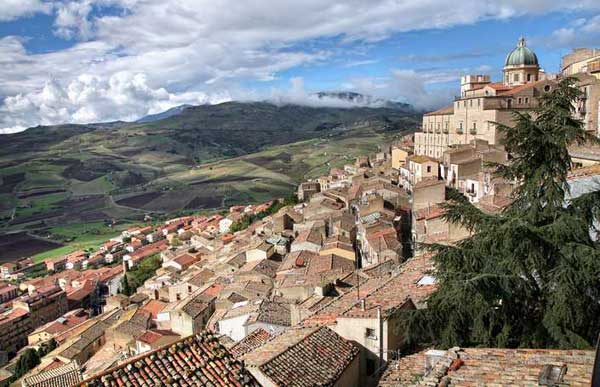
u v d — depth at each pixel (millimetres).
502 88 111500
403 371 23969
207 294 74875
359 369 26578
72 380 61094
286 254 82312
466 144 97750
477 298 18109
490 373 14617
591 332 19094
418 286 29812
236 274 76312
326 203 99625
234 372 19484
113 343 78625
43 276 195375
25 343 129875
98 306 146625
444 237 52438
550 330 18344
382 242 63625
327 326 28062
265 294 65500
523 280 19062
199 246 140750
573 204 20344
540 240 19000
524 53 116125
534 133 20391
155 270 139500
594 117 70688
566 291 17688
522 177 22234
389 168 134375
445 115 118625
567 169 21312
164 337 65250
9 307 149625
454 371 15148
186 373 18672
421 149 134375
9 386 75000
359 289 35562
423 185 74750
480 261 20219
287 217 101750
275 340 27562
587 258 17922
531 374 14164
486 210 48688
